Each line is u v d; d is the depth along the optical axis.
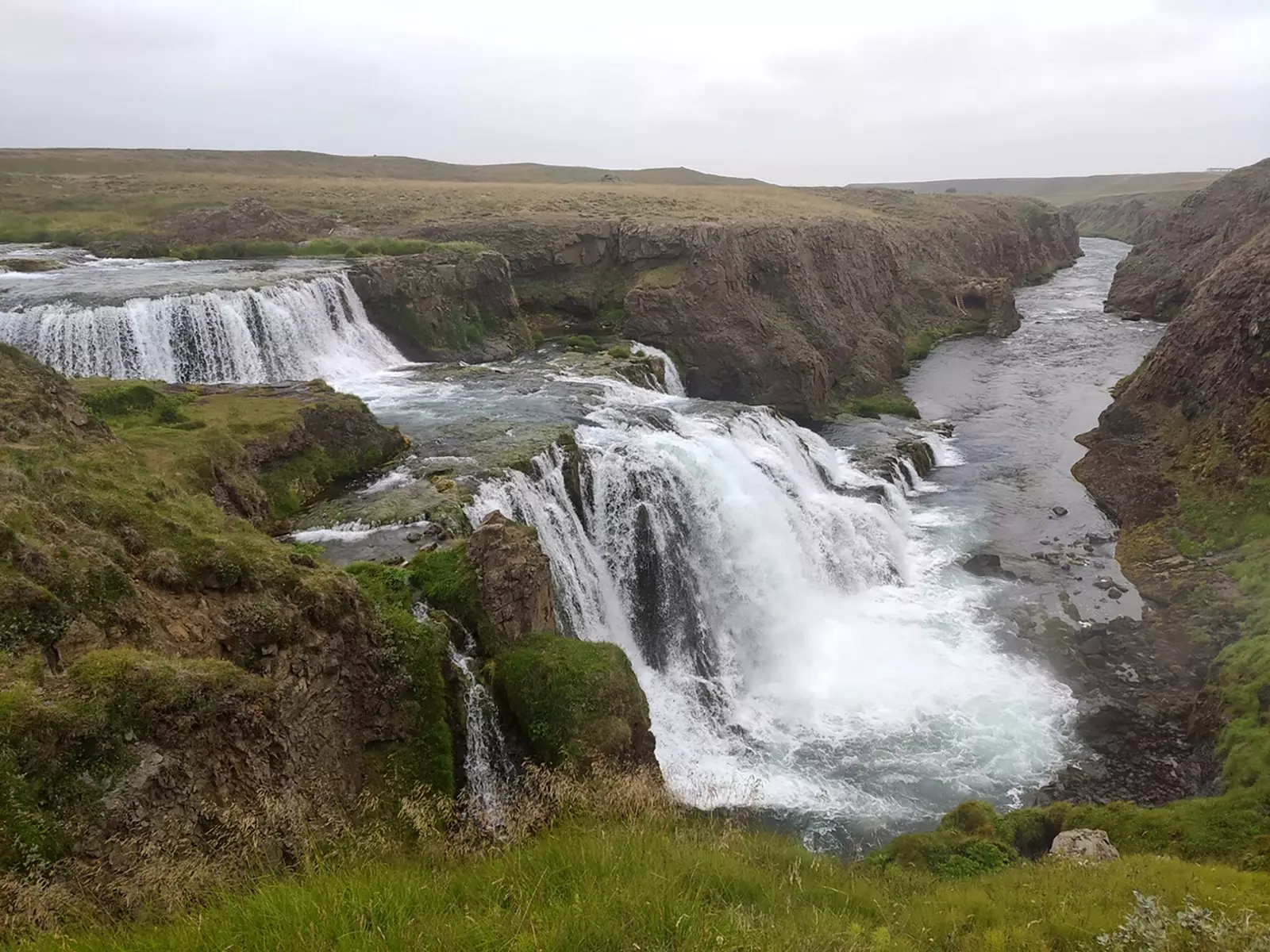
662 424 34.00
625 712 17.36
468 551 19.55
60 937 7.58
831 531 31.88
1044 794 21.16
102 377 29.86
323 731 13.84
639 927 7.38
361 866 9.77
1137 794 21.14
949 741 23.27
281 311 38.50
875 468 39.88
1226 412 35.53
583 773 15.77
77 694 10.41
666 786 17.66
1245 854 15.98
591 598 26.31
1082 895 12.08
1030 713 24.31
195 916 7.98
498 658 18.19
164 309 34.34
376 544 22.11
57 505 13.46
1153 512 34.94
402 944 6.75
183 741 11.06
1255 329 34.94
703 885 9.02
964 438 48.00
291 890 7.88
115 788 10.16
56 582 11.59
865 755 22.75
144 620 12.32
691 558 28.95
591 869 8.77
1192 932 8.96
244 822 10.80
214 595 13.61
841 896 10.79
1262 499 31.16
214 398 29.16
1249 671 22.88
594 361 46.56
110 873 9.63
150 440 23.05
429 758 15.34
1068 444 45.59
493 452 28.69
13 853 8.96
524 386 39.62
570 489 29.27
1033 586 31.28
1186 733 23.20
